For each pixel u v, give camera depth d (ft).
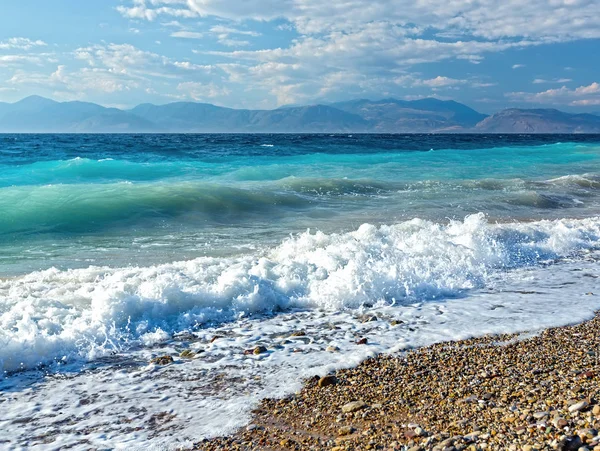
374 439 12.15
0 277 26.23
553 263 31.01
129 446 12.34
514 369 15.89
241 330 20.11
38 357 16.96
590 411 12.26
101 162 77.10
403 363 16.79
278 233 38.55
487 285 26.40
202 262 27.04
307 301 23.20
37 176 65.67
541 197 58.13
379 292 23.99
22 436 12.77
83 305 21.11
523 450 10.80
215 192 50.14
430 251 29.71
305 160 102.42
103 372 16.42
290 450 12.00
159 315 20.70
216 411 13.97
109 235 37.37
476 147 175.83
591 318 21.35
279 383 15.56
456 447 11.25
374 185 62.95
